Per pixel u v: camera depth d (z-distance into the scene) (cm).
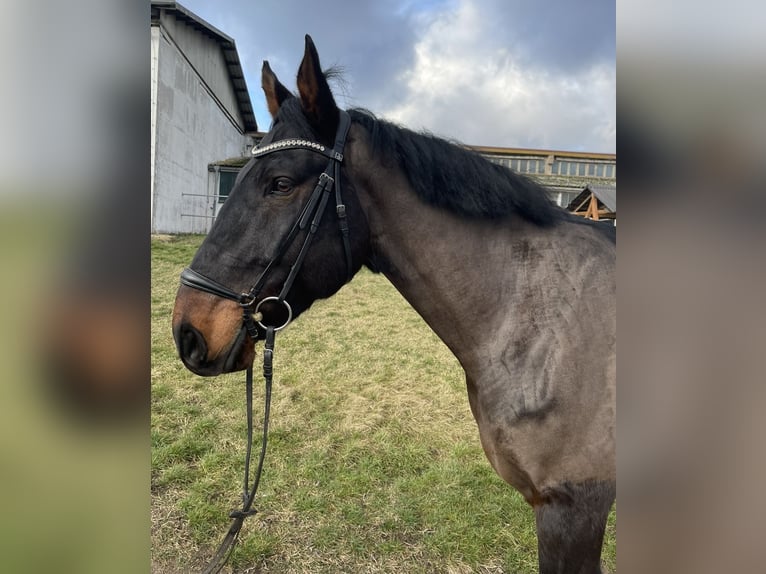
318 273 134
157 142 1169
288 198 129
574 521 122
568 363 123
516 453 127
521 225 136
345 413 362
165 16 1174
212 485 265
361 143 137
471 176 133
